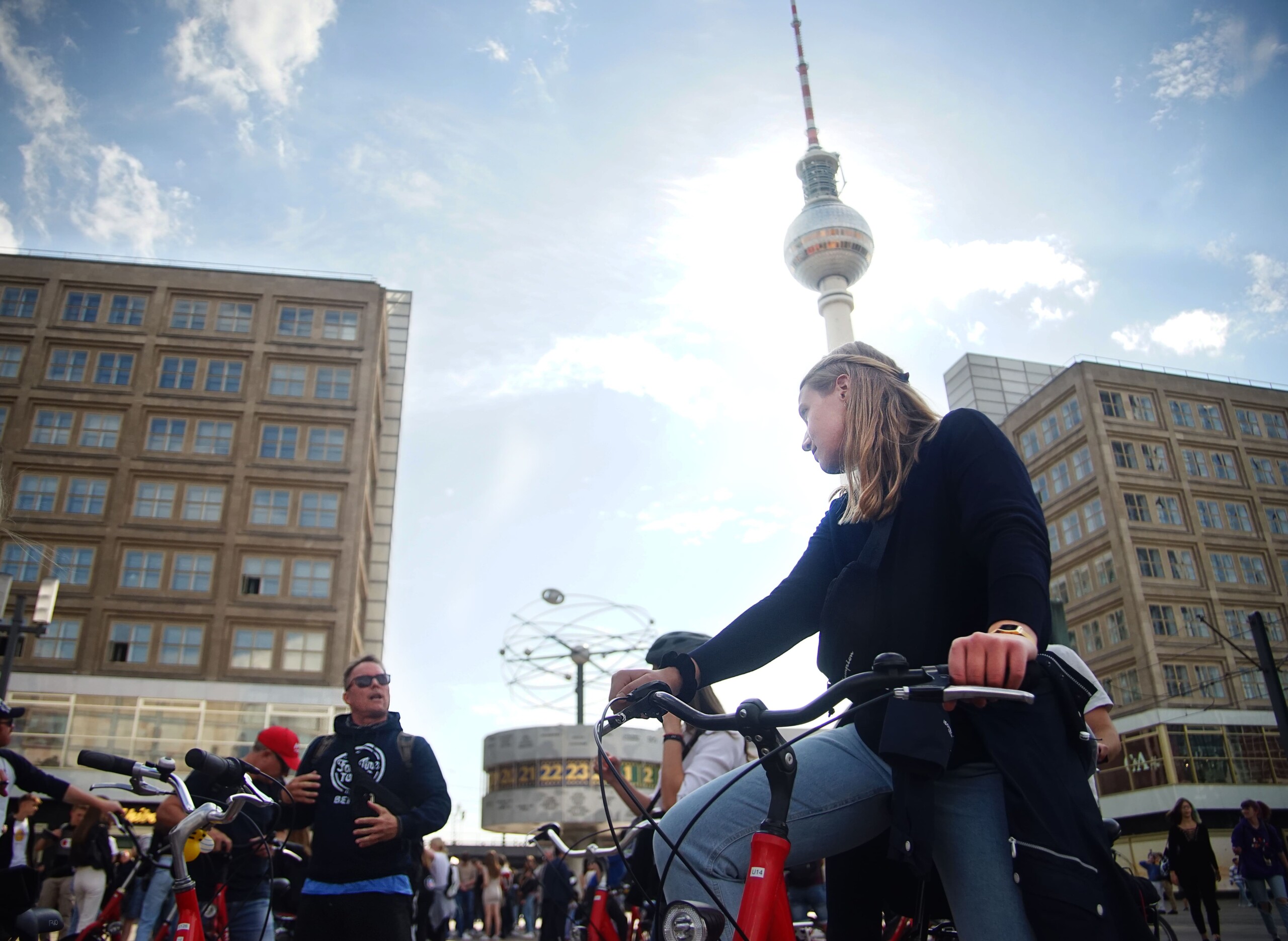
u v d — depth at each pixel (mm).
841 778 1839
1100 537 47625
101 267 44500
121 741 37344
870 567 2010
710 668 2160
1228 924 17031
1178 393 50781
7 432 41281
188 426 42688
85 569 39656
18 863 4449
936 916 1986
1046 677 1729
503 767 37531
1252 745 43031
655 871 2121
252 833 4828
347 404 43969
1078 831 1607
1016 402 62750
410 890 4215
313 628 40250
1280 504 49594
